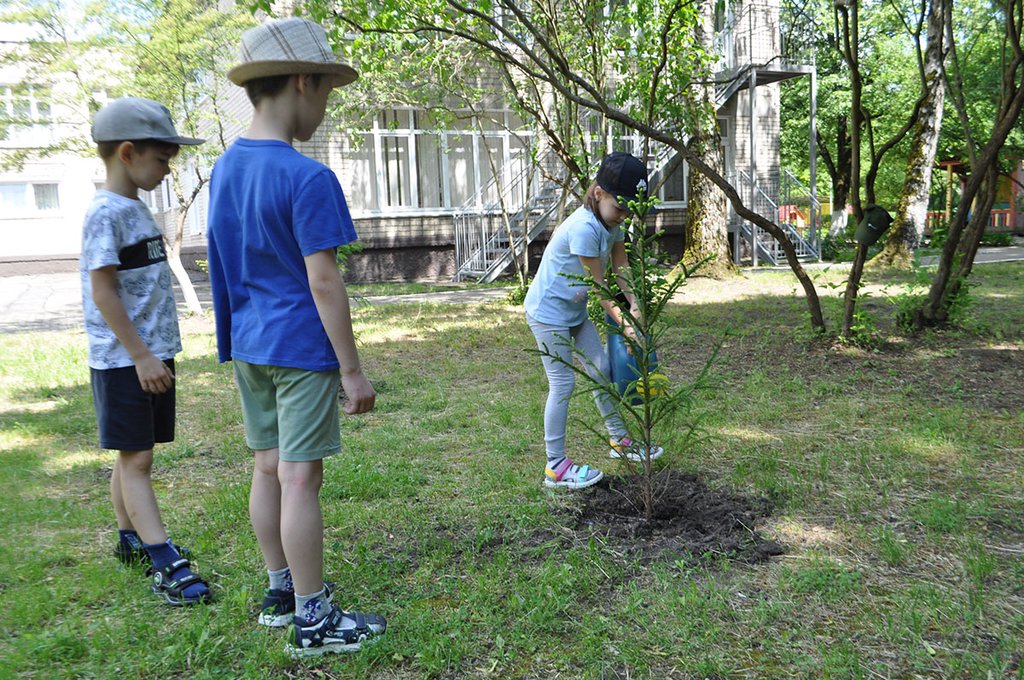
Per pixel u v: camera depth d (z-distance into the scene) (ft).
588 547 11.03
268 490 9.08
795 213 81.51
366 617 8.99
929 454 14.97
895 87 94.22
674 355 25.55
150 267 10.08
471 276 57.57
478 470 14.74
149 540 10.05
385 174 58.18
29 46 34.81
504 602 9.66
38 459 16.19
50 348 31.78
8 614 9.46
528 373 23.93
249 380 8.81
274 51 8.11
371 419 18.89
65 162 88.53
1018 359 23.43
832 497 12.92
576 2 32.78
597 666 8.22
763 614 9.12
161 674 8.30
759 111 69.77
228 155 8.52
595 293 11.77
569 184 38.75
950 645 8.52
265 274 8.30
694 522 11.93
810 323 28.96
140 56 35.01
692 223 50.14
